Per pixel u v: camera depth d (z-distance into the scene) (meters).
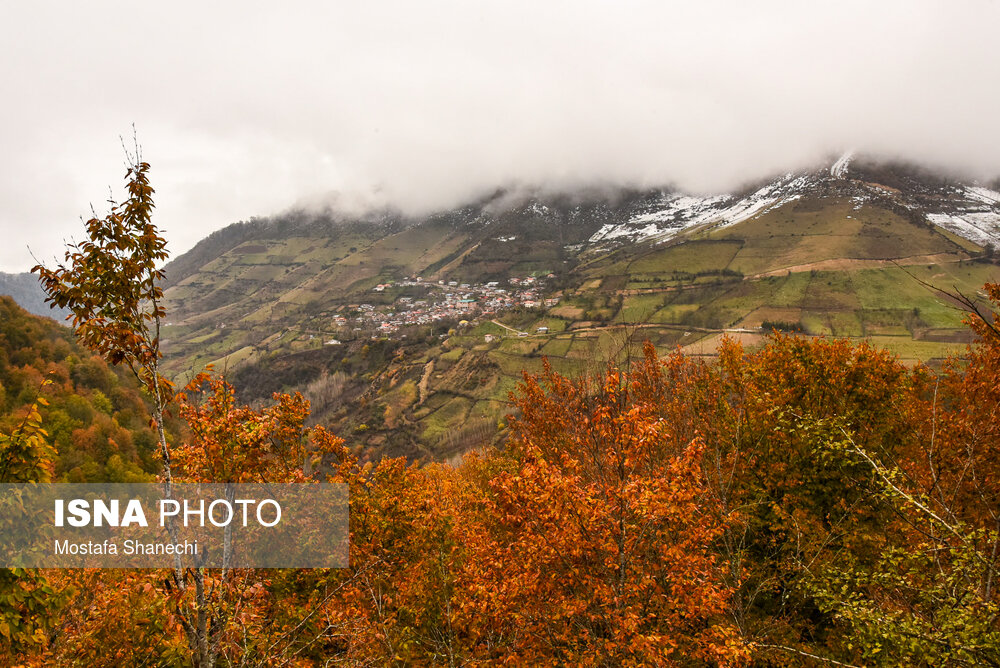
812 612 14.66
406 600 14.47
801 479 15.38
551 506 10.36
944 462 11.25
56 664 9.53
